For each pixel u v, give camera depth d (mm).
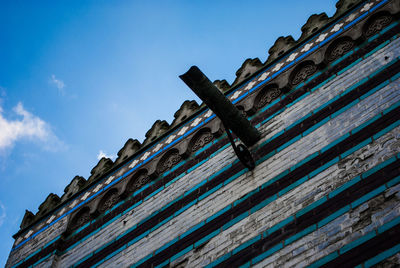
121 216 12516
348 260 7910
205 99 10539
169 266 10219
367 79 10516
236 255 9328
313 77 11680
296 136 10625
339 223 8469
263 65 13133
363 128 9633
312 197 9211
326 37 12211
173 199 11703
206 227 10336
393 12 11328
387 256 7590
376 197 8414
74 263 12195
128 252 11352
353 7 12266
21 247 13992
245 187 10500
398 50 10594
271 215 9508
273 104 11883
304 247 8547
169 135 13586
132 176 13234
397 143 8945
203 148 12422
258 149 11047
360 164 9086
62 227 13531
